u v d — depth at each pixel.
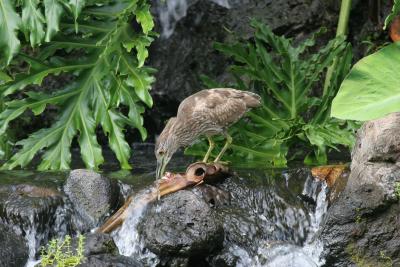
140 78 12.54
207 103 11.02
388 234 9.62
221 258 9.91
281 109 13.47
